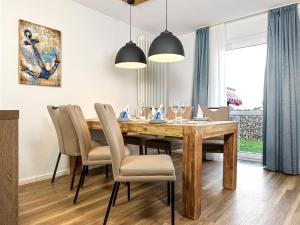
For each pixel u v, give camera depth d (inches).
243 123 156.5
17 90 98.4
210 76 155.2
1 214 36.1
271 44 127.8
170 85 181.5
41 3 106.4
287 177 111.0
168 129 74.5
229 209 73.8
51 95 110.8
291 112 118.6
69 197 83.9
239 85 157.8
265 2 122.9
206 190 91.6
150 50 103.6
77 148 90.7
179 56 108.5
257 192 89.4
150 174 60.3
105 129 60.9
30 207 75.0
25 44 100.5
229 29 154.6
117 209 73.7
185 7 129.3
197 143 68.8
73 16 120.6
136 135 122.0
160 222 65.2
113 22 143.6
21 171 100.0
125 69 152.3
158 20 147.8
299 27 119.4
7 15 94.9
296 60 119.0
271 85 125.5
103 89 137.2
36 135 105.1
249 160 148.1
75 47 121.6
